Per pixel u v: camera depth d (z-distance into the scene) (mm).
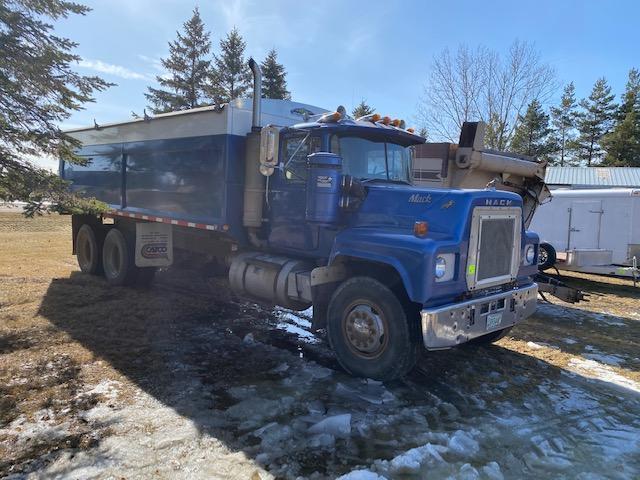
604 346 5980
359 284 4539
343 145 5324
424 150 7426
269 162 5234
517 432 3617
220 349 5293
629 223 11117
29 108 6738
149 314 6570
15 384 4152
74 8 6793
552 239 12312
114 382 4270
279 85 40062
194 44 39594
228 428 3504
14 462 2992
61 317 6219
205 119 6492
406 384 4484
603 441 3521
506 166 7676
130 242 8125
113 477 2857
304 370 4730
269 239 6133
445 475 2998
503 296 4723
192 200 6785
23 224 22359
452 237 4254
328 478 2938
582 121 53406
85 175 9688
